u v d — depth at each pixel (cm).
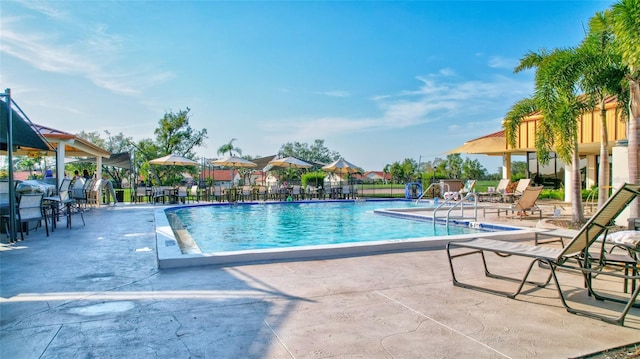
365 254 557
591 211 1307
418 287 388
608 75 843
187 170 4216
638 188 327
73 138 1291
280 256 518
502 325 287
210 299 345
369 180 5291
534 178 2230
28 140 778
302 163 2430
